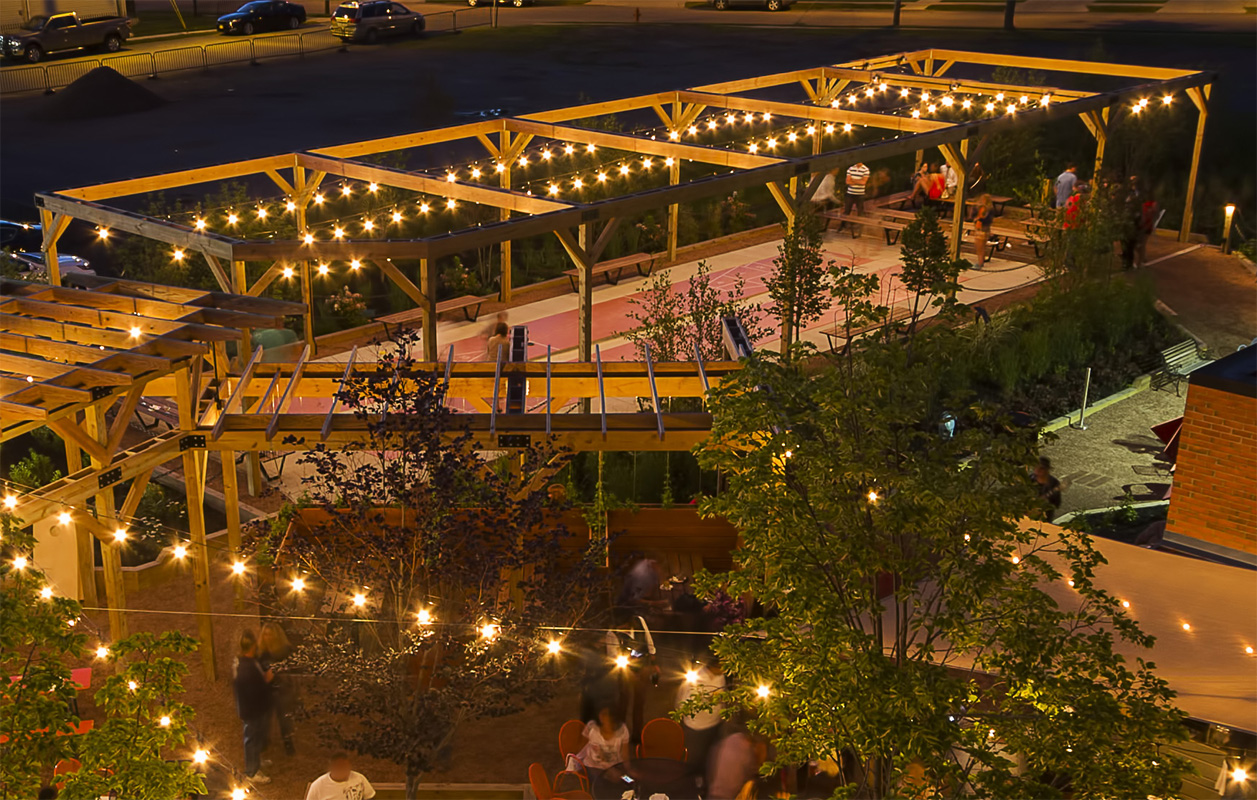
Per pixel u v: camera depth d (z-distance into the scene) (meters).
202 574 11.96
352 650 9.95
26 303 13.48
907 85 30.39
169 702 7.39
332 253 16.50
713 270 25.91
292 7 59.56
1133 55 51.03
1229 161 34.56
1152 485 16.36
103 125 40.31
